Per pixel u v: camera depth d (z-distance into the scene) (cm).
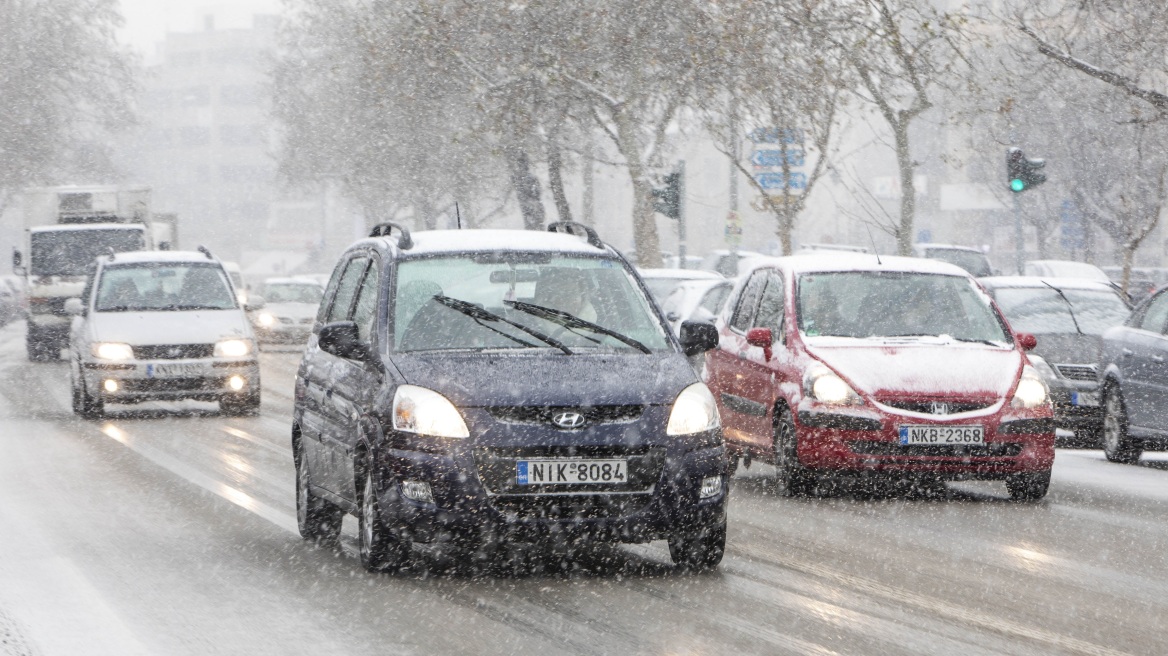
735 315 3275
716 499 1873
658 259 7781
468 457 1817
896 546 2195
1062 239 11388
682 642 1541
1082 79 8288
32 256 7856
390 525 1844
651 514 1834
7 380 6169
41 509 2564
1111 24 5228
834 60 6306
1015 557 2108
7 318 13862
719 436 1898
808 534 2312
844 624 1633
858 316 2945
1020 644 1545
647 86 7412
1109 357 3650
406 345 1981
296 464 2322
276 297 9488
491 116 7744
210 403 5031
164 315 4531
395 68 8394
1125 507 2709
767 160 6719
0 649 1543
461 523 1812
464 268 2100
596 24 7419
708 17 6819
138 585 1878
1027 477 2745
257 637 1582
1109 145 9556
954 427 2697
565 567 1978
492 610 1706
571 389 1852
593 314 2081
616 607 1722
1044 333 4059
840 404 2722
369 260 2197
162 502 2652
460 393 1848
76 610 1733
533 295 2086
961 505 2708
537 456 1820
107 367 4325
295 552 2128
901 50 5941
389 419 1864
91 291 4669
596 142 10531
